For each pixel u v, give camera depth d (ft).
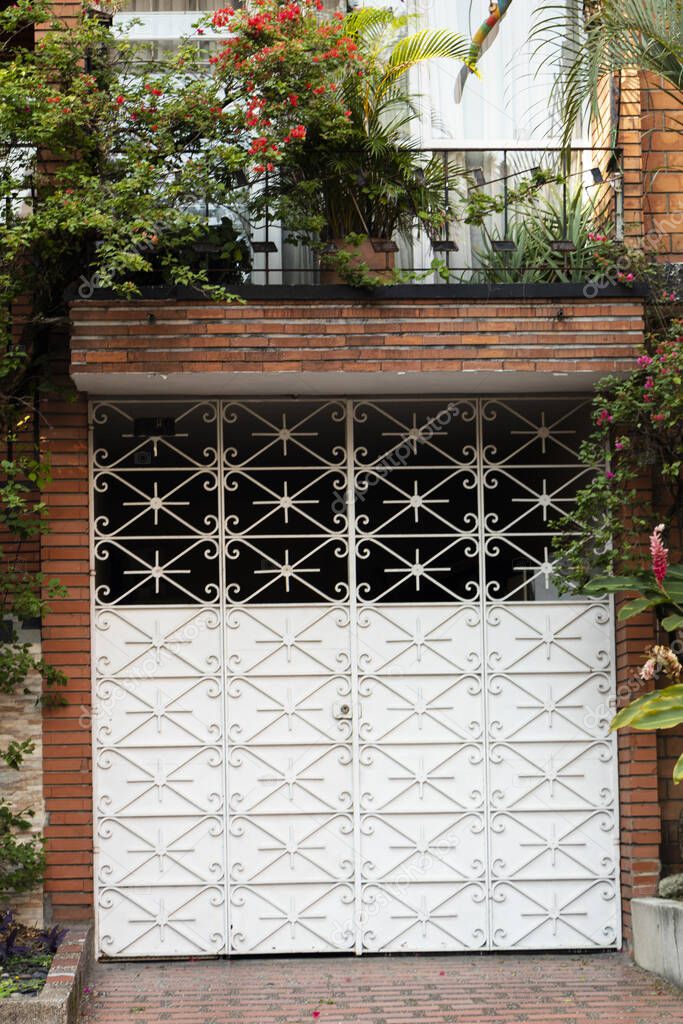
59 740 28.17
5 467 26.63
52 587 27.45
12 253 26.18
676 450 27.76
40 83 26.76
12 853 26.89
